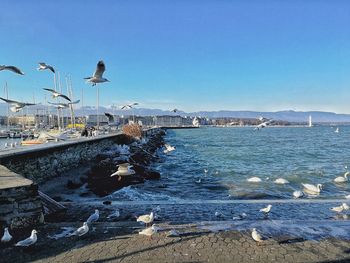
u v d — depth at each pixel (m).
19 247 7.58
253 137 98.94
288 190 18.88
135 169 22.23
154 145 51.94
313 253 7.05
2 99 14.33
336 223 8.84
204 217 10.95
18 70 11.87
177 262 6.68
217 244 7.53
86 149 28.52
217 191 18.48
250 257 6.88
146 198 15.68
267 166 30.95
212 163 33.38
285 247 7.36
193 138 92.25
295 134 123.25
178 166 30.64
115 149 35.19
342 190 19.22
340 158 38.84
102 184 17.86
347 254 7.01
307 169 28.70
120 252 7.18
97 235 8.16
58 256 7.07
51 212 11.17
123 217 10.76
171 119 196.75
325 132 144.25
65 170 22.97
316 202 13.24
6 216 8.66
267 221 9.06
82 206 12.09
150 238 7.91
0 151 16.98
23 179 9.73
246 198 16.61
